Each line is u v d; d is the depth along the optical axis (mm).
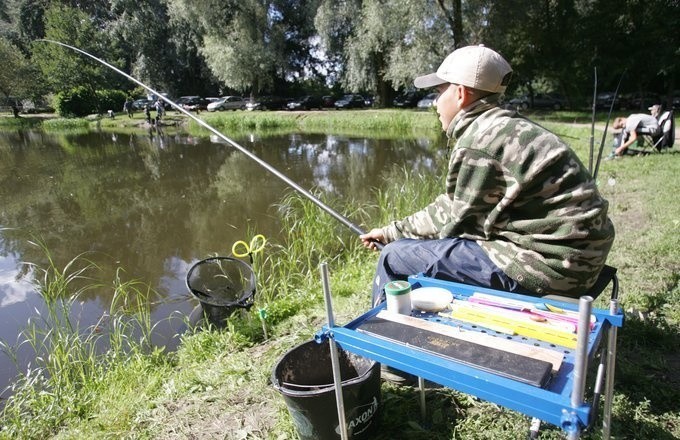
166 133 24391
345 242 5816
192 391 2607
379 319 1605
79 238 7332
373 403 1927
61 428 2629
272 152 16141
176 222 7961
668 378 2176
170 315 4371
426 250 1970
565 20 22859
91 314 4590
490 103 1841
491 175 1745
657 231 4152
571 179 1675
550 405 1131
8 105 37281
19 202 9867
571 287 1726
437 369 1312
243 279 4332
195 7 28047
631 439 1815
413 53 19953
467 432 1922
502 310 1636
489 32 19750
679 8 19250
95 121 30875
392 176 10852
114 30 38062
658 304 2807
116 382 3014
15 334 4270
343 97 34562
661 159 7891
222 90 39094
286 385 1887
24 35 43062
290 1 33781
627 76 21453
